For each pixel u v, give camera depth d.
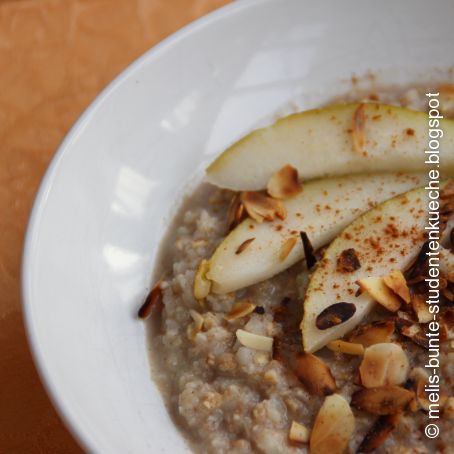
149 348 0.33
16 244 0.37
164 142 0.35
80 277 0.32
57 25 0.42
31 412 0.33
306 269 0.33
